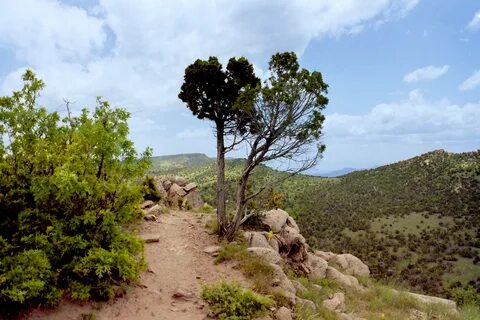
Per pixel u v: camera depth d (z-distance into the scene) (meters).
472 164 160.88
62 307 8.16
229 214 19.92
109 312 8.60
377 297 16.98
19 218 8.51
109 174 9.65
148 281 10.82
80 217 8.83
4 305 7.43
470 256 101.19
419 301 16.59
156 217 18.38
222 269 13.19
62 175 8.26
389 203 151.88
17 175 8.92
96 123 9.57
